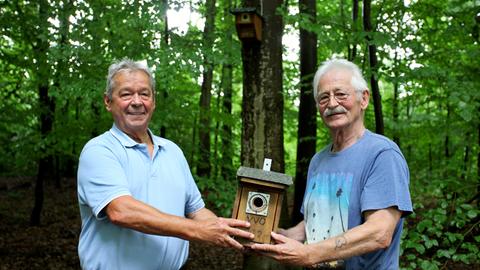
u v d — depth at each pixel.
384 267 2.27
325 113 2.40
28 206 11.68
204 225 2.17
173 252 2.49
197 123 8.41
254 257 4.34
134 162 2.40
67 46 5.61
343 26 5.77
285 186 2.30
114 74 2.48
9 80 8.08
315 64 7.55
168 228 2.14
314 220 2.43
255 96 4.50
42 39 5.84
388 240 2.13
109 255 2.33
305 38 7.51
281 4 4.75
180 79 7.09
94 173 2.28
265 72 4.47
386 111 8.94
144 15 5.59
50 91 5.79
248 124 4.54
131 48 5.91
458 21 5.67
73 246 7.96
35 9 6.57
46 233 8.82
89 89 5.68
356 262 2.30
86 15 5.83
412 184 5.20
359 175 2.29
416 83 6.23
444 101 6.41
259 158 4.48
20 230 8.99
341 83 2.36
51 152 7.65
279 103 4.53
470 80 5.76
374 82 6.10
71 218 10.32
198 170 8.52
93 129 7.42
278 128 4.52
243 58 4.57
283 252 2.14
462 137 8.27
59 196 12.97
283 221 4.93
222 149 9.02
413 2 5.62
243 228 2.30
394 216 2.17
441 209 3.96
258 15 4.36
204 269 6.87
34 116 8.05
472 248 3.85
